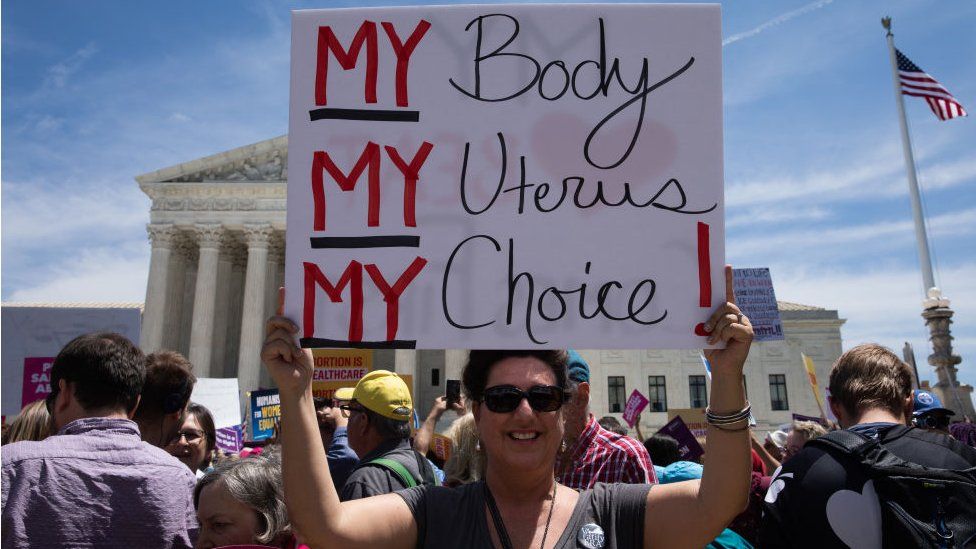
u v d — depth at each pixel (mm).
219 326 53625
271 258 55625
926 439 3291
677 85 2949
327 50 2998
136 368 3631
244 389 47562
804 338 50906
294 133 2949
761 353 50750
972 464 3184
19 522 3092
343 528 2402
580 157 2914
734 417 2502
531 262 2850
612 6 2992
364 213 2891
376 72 2982
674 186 2891
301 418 2488
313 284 2844
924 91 23578
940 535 2908
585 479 4434
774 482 3365
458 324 2803
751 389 50125
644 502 2533
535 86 2963
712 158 2902
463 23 3006
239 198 51781
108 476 3289
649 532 2490
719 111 2932
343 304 2828
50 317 5688
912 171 23000
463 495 2578
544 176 2906
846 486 3094
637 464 4426
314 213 2895
